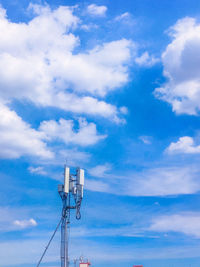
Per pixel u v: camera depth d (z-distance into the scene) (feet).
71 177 306.14
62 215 298.15
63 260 288.51
